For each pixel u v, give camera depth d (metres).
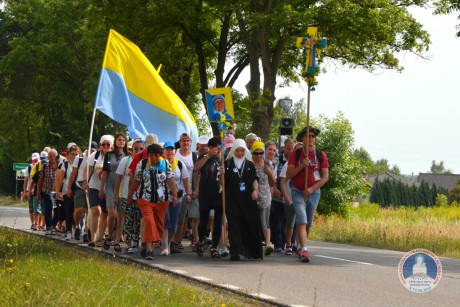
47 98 72.38
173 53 45.03
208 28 44.03
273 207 17.98
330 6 39.03
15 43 68.62
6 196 75.38
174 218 16.78
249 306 10.09
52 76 70.12
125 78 20.11
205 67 46.19
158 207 15.70
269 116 41.53
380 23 39.28
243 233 16.11
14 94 70.88
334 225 29.33
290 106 29.08
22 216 35.38
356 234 25.52
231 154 16.14
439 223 30.88
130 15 43.47
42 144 75.88
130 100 20.20
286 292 11.84
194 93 49.91
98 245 18.08
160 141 20.48
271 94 41.25
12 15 71.88
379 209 54.47
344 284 12.93
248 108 40.94
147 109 20.34
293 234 18.06
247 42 41.69
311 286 12.55
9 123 79.19
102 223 17.95
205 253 17.31
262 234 16.20
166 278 12.05
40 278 11.21
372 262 16.70
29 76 69.31
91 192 18.09
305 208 16.03
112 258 15.54
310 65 16.23
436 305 11.09
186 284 12.30
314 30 16.44
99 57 51.62
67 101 70.12
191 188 17.91
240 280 13.03
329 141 40.59
